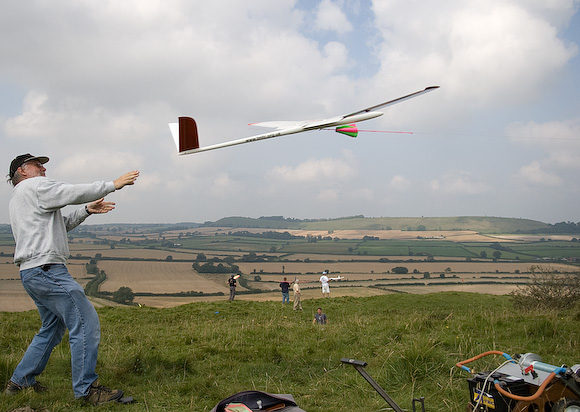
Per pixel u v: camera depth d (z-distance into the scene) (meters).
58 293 5.15
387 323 11.20
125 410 5.12
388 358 6.91
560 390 4.07
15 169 5.56
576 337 8.30
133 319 18.11
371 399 5.61
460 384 6.00
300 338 9.59
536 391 4.08
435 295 26.70
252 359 7.53
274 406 4.55
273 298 72.75
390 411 5.21
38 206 5.19
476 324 10.00
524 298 19.52
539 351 7.54
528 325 9.21
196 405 5.35
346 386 6.13
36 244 5.16
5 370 5.83
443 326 10.09
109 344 9.34
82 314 5.25
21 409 4.87
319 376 6.56
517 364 4.52
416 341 7.76
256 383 6.27
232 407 4.27
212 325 13.49
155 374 6.45
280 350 8.10
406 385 6.09
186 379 6.38
